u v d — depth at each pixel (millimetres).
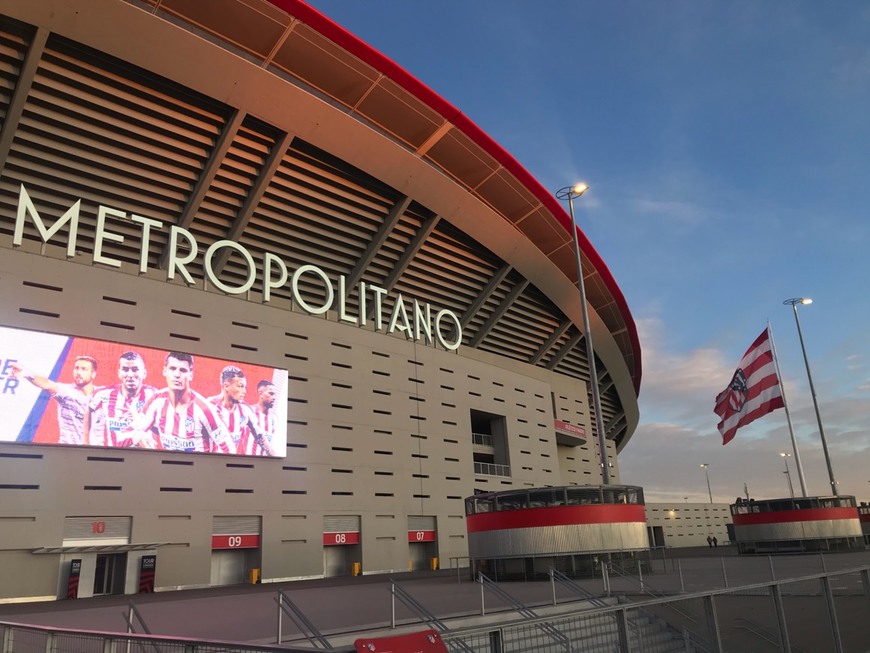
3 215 25188
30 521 21766
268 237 31141
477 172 35562
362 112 31422
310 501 29250
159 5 25297
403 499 33094
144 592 23469
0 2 21672
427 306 37250
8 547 21234
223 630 11242
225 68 25578
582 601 13336
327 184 31359
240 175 29031
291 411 29625
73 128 24953
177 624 12227
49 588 21875
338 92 30266
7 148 24000
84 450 23406
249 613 13797
